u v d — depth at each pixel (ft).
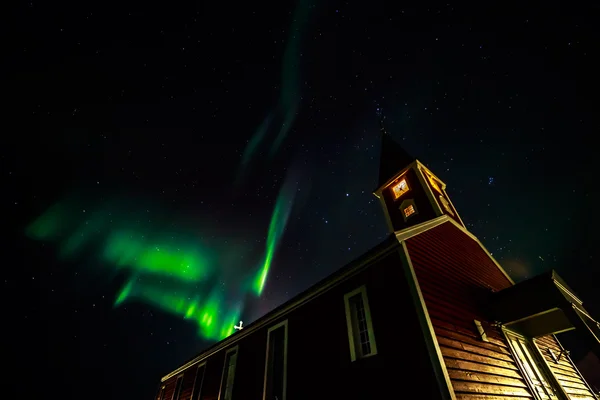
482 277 32.17
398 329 19.79
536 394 22.77
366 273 24.89
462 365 18.07
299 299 31.22
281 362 30.68
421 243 25.70
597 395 33.94
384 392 18.70
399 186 52.11
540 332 27.55
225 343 43.60
